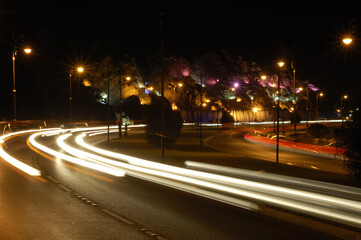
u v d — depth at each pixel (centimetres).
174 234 674
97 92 8619
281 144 4147
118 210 865
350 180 1379
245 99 12706
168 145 3612
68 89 7812
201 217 803
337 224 719
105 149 2883
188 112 10450
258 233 686
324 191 1029
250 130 7225
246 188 1096
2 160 2006
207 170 1509
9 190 1112
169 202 955
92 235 657
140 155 2261
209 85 12788
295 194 970
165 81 10694
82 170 1602
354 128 1327
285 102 12812
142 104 8981
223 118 9375
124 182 1277
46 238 633
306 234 683
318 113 12512
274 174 1382
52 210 855
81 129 6016
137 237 650
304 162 2634
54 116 7106
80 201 963
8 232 667
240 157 2314
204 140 4828
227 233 684
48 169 1639
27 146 2978
